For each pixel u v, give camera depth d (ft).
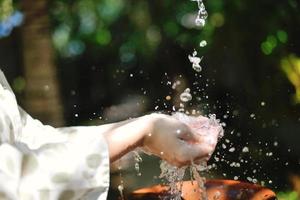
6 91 6.79
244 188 7.02
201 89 26.73
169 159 6.20
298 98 24.40
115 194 16.37
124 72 33.32
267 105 24.98
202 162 6.29
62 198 5.70
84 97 33.27
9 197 5.50
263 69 25.68
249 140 23.90
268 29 25.63
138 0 33.04
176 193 7.02
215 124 6.56
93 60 34.55
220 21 27.02
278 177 19.70
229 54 26.66
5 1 24.70
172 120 6.26
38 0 18.30
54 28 33.01
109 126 6.48
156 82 31.53
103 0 34.58
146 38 32.86
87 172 5.82
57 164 5.73
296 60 24.97
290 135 23.66
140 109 30.37
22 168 5.63
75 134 6.56
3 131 6.15
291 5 24.91
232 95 26.09
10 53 30.58
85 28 35.40
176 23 31.01
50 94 18.31
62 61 33.99
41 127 6.91
